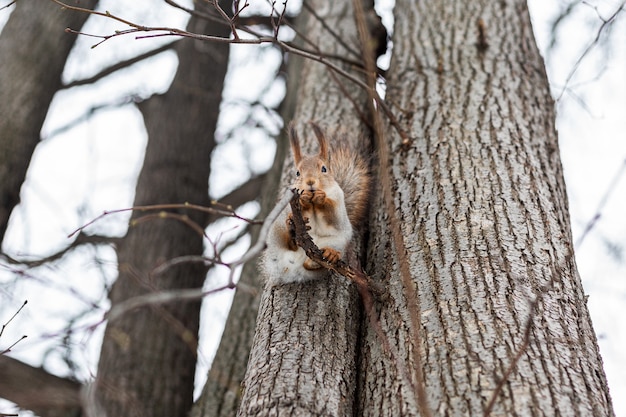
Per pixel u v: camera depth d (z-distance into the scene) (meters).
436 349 3.87
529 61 6.20
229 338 6.80
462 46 6.21
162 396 6.86
